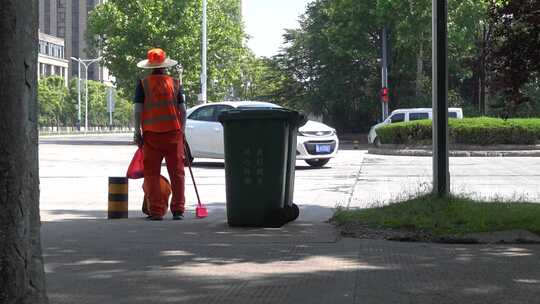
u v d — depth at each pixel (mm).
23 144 4199
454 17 45406
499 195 12945
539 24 9109
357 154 31375
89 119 127312
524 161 25094
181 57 52500
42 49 156625
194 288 6512
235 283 6703
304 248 8492
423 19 45625
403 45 47500
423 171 20312
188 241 8898
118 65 52156
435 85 10359
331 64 54281
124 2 52562
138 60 51406
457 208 9867
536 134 29734
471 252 8203
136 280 6836
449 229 9172
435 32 10211
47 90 108750
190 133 22000
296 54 58219
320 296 6191
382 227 9547
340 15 50438
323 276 6984
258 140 9758
